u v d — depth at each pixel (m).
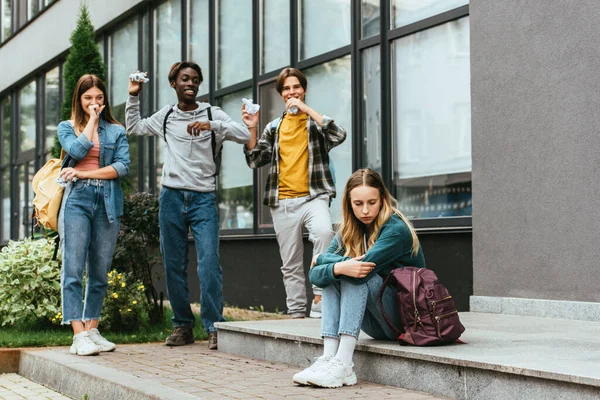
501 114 5.91
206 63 10.72
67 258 5.22
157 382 3.94
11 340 5.89
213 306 5.48
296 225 5.77
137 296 6.61
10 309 6.79
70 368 4.62
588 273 5.24
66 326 6.86
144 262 6.89
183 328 5.73
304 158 5.75
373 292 3.79
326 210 5.72
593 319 5.16
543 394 2.97
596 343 3.87
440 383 3.44
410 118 7.23
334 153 8.27
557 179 5.46
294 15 8.82
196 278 10.58
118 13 12.71
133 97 5.61
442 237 6.61
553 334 4.30
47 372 5.02
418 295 3.72
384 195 3.89
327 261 3.82
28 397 4.68
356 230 3.93
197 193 5.60
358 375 3.94
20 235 17.86
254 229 9.41
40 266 6.81
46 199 5.27
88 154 5.31
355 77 7.84
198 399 3.44
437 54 6.94
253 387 3.78
